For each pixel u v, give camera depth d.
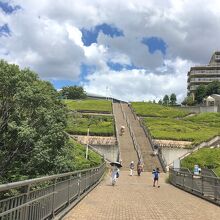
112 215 14.30
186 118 102.88
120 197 21.36
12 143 30.59
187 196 23.52
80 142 63.25
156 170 31.64
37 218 10.38
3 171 29.56
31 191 9.63
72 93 154.25
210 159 57.53
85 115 88.62
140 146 67.19
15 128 30.02
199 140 68.69
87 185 24.12
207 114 105.94
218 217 14.62
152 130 76.06
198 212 15.92
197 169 40.22
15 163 30.23
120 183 33.84
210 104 126.00
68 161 29.55
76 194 18.67
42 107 32.06
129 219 13.53
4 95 32.16
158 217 14.20
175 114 105.44
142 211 15.71
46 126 31.56
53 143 30.39
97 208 16.16
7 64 32.94
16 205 8.40
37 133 30.70
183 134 73.62
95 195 22.08
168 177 41.03
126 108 111.44
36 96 31.70
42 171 28.86
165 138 69.75
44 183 11.56
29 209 9.47
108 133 69.94
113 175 31.27
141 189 27.95
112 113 99.81
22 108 31.95
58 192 13.56
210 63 164.25
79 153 51.28
